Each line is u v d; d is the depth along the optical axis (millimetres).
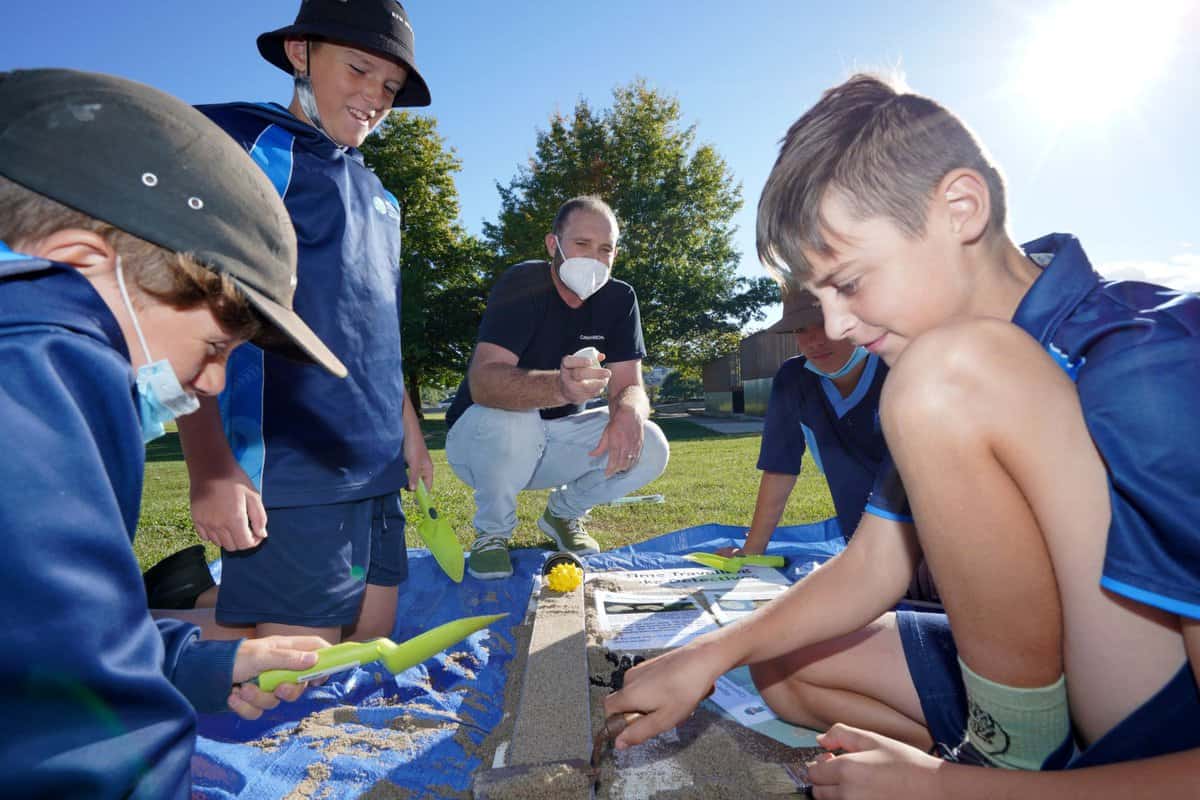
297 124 2023
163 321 928
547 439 3244
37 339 766
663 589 2498
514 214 26234
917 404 976
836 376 2375
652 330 26344
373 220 2227
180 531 4605
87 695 758
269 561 1946
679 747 1520
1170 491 781
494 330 3164
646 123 26547
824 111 1093
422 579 2953
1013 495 966
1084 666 992
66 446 750
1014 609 998
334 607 1995
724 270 28375
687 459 9188
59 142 865
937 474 983
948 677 1308
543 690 1672
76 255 862
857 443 2434
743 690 1795
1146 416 800
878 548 1304
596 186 26125
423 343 27953
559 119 26984
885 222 998
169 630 1190
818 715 1521
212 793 1437
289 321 1038
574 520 3492
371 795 1433
